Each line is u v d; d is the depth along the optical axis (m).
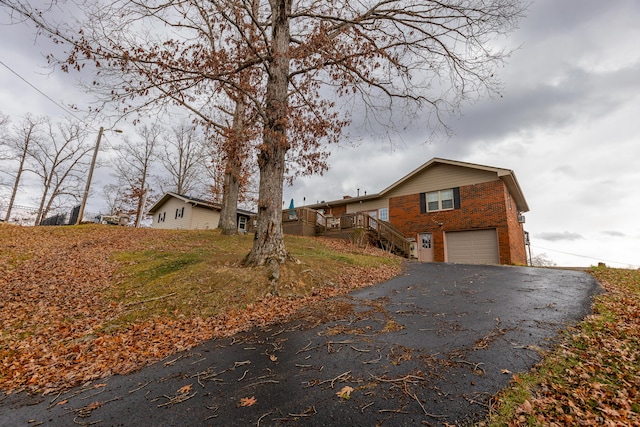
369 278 9.02
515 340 4.01
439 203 18.42
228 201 16.52
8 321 5.66
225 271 7.75
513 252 16.27
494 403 2.64
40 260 9.76
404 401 2.76
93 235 14.94
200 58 7.04
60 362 4.31
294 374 3.46
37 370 4.09
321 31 8.07
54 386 3.65
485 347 3.83
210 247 12.35
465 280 8.30
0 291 7.05
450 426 2.37
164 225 31.03
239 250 11.78
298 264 8.36
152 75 6.83
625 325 4.34
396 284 8.23
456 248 17.48
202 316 5.96
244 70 8.45
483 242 16.58
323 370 3.51
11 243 11.80
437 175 18.77
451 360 3.53
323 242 15.62
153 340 4.97
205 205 27.27
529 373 3.14
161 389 3.36
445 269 10.59
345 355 3.89
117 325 5.62
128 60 6.48
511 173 15.70
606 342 3.83
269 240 8.16
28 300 6.68
